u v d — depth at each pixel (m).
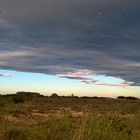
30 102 35.44
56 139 11.45
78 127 10.46
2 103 27.55
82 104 35.31
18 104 30.56
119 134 11.49
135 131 12.75
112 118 13.31
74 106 32.97
